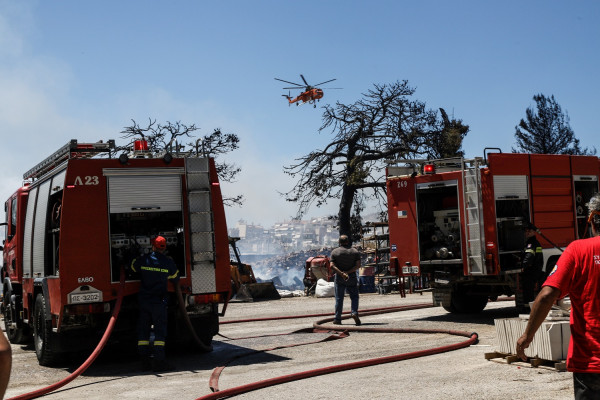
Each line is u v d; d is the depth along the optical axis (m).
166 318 9.59
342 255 13.86
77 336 9.98
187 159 10.30
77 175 9.80
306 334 12.98
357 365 8.37
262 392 7.13
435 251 13.84
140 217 10.57
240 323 16.22
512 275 13.14
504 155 13.12
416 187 14.10
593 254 3.53
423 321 14.07
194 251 10.16
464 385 6.84
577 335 3.53
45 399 7.62
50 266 10.60
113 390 7.94
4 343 2.03
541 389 6.45
